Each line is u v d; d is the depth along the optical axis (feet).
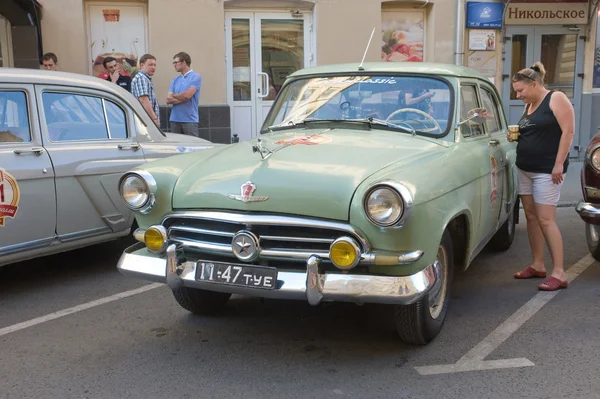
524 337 12.87
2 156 14.79
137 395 10.58
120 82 29.35
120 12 31.71
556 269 16.08
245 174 11.33
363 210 10.14
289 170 11.16
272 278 10.57
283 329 13.42
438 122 13.75
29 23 30.04
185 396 10.53
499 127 18.12
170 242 11.67
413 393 10.53
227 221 10.90
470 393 10.50
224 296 14.65
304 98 15.31
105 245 20.86
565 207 27.22
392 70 14.90
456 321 13.80
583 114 37.78
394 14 35.22
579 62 37.35
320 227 10.40
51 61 27.68
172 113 28.84
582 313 14.26
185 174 12.00
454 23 35.22
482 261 18.89
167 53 31.94
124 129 18.08
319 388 10.75
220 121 33.17
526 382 10.88
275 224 10.61
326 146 12.43
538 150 15.57
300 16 33.88
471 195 12.85
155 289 16.37
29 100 15.62
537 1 36.29
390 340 12.75
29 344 12.76
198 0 31.94
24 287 16.57
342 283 10.30
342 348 12.39
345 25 33.94
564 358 11.84
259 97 34.17
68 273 17.83
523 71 15.64
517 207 20.04
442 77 14.38
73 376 11.28
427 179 10.81
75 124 16.72
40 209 15.55
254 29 33.50
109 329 13.56
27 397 10.51
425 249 10.62
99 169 16.84
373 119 14.08
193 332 13.33
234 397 10.47
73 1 30.42
